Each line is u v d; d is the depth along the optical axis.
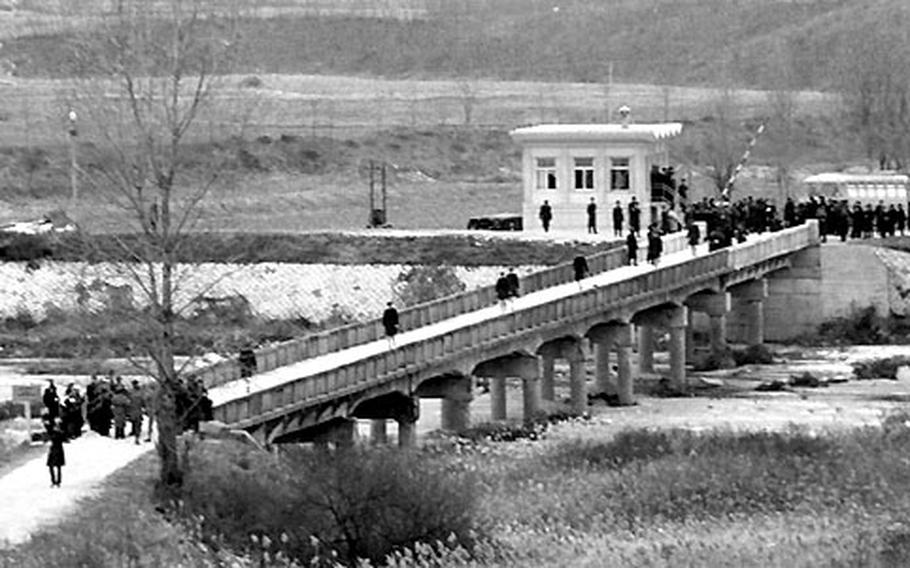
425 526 140.12
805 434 185.25
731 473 166.25
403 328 192.00
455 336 185.62
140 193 173.75
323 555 136.75
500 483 163.88
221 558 130.88
